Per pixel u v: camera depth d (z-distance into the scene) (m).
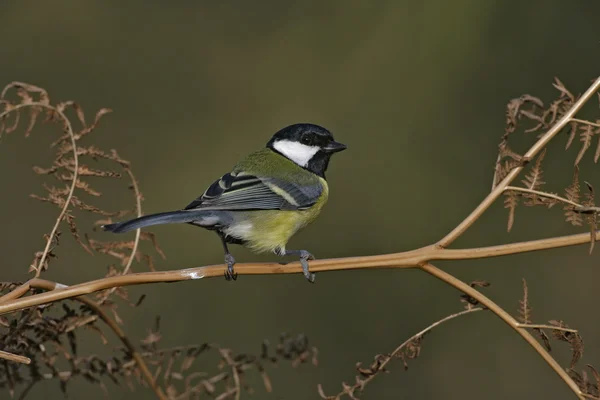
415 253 5.24
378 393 10.84
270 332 11.47
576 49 13.12
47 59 14.18
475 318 11.34
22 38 14.29
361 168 13.37
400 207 12.90
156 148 13.91
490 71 13.53
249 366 6.14
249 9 15.32
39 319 5.55
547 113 5.44
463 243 12.23
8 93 13.69
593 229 5.03
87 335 10.35
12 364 5.66
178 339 11.22
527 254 11.83
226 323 11.60
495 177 5.41
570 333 4.94
